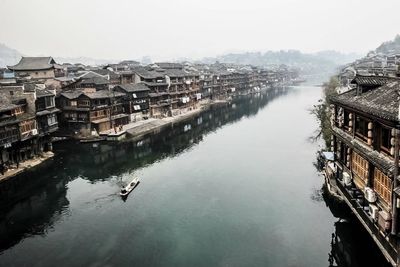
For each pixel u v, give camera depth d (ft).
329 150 191.42
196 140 280.51
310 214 142.41
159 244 122.72
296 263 110.11
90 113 263.49
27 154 208.64
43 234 130.82
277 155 232.32
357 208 103.71
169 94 387.14
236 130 320.09
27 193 168.76
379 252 105.91
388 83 103.76
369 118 94.99
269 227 132.98
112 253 117.29
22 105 203.62
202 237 126.82
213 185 178.60
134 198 162.81
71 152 237.25
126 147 253.03
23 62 373.40
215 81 553.64
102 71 367.86
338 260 111.65
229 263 110.93
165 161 222.48
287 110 436.76
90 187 177.06
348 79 316.60
